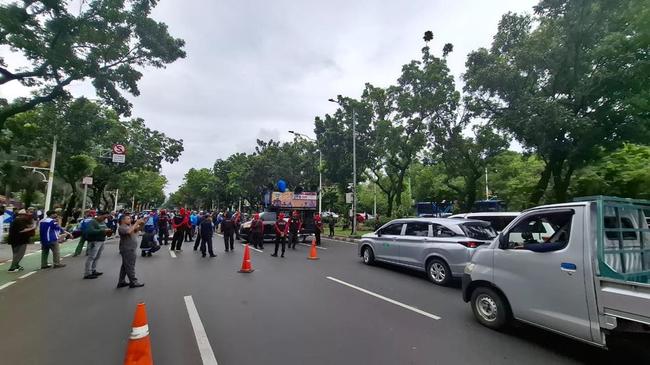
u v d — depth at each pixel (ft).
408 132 80.33
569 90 49.75
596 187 54.60
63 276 30.83
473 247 27.43
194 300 22.88
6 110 39.19
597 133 43.47
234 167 212.64
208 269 34.42
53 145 68.08
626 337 13.62
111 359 14.07
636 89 40.83
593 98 45.50
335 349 15.33
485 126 69.72
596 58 44.47
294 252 50.11
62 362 13.78
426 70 73.20
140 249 48.11
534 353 15.24
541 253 16.21
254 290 25.80
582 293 14.47
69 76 38.83
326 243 66.59
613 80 41.47
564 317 15.03
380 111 86.12
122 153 84.23
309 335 16.93
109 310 20.65
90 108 57.77
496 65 52.80
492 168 100.89
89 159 90.02
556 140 46.80
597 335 13.91
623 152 55.52
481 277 18.80
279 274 32.24
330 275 32.17
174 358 14.21
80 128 54.70
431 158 85.92
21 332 17.03
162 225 57.00
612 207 15.42
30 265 36.76
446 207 102.94
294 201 69.67
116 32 38.17
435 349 15.49
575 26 45.96
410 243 32.60
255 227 53.78
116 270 33.86
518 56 50.34
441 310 21.54
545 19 50.44
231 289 26.03
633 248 15.72
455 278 28.22
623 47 40.91
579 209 15.23
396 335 17.15
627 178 51.31
